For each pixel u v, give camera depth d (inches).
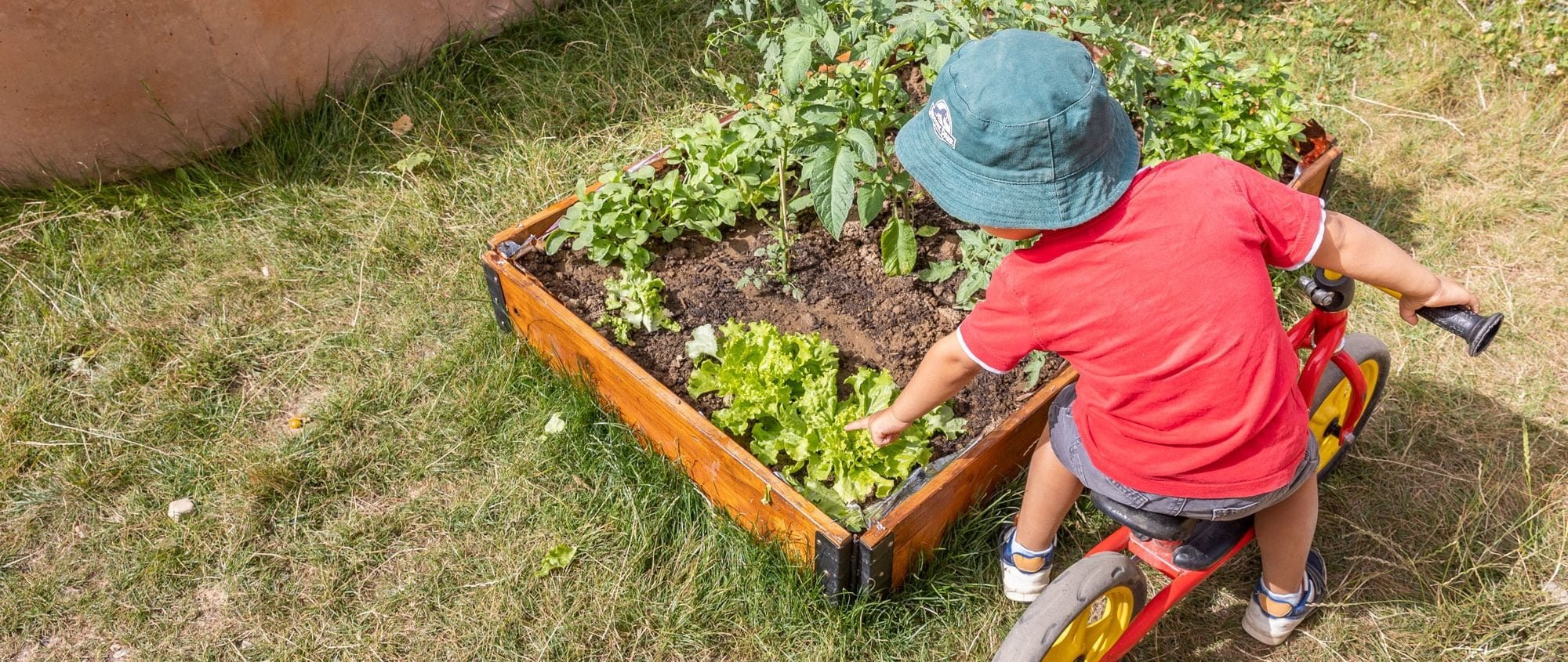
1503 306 136.6
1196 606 108.7
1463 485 117.7
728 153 130.1
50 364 131.4
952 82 72.7
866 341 122.1
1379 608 108.0
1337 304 94.5
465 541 114.6
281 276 142.5
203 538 114.7
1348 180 153.9
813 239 133.5
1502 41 169.0
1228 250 73.5
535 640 106.3
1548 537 111.7
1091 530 113.7
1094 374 77.8
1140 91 124.3
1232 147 135.5
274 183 154.6
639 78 170.7
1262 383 75.7
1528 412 124.5
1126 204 73.4
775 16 178.7
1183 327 73.1
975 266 121.7
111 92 146.6
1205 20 180.2
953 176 73.5
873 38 109.3
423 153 157.3
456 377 130.0
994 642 105.6
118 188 152.2
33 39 137.3
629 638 106.5
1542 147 157.6
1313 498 91.4
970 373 84.0
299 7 152.9
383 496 119.2
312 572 112.3
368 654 105.7
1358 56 173.9
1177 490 81.0
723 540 111.9
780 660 104.6
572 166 157.1
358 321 137.6
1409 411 124.9
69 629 108.2
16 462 121.0
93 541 114.9
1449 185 153.1
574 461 120.2
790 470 105.8
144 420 126.0
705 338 118.8
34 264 142.8
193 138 155.9
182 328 136.7
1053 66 70.1
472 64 171.0
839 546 96.6
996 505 111.3
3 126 144.3
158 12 142.7
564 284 125.1
